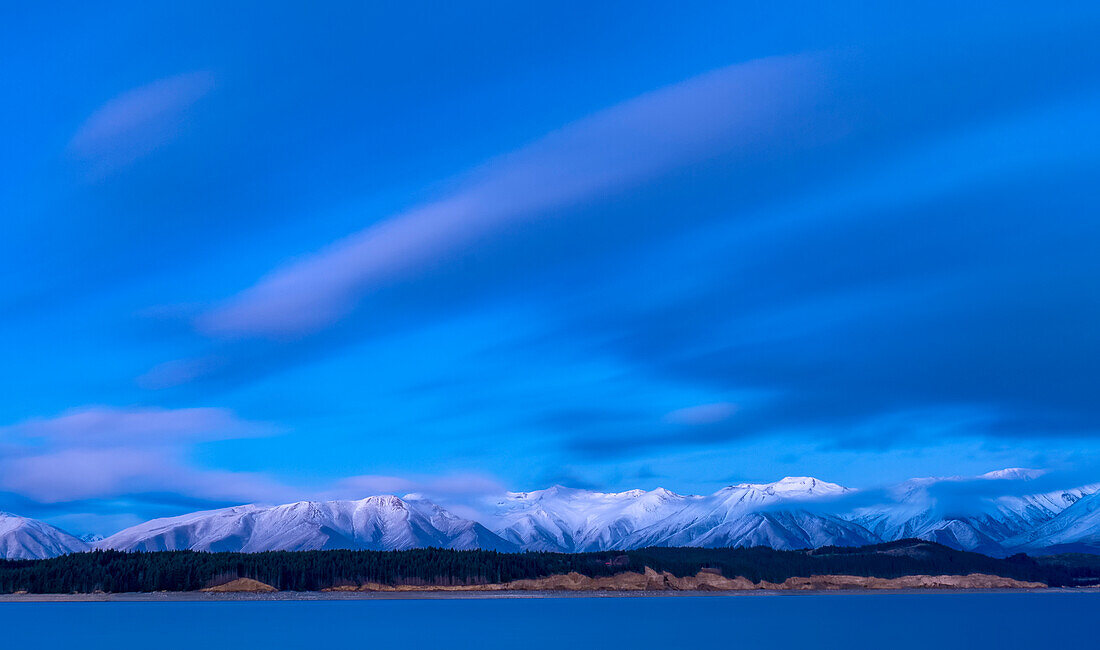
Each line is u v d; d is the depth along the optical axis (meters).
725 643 169.25
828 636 181.50
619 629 197.50
